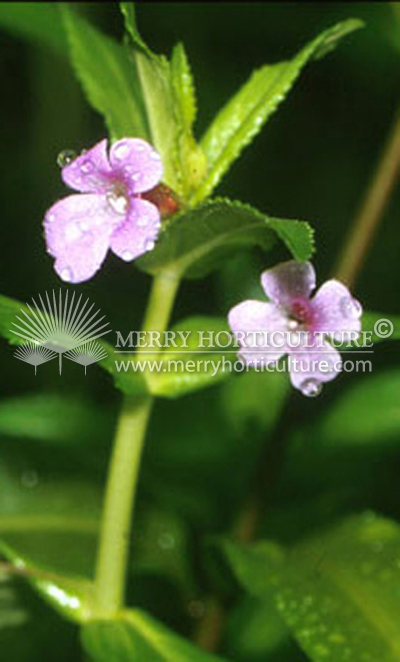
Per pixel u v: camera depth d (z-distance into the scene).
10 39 0.35
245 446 0.26
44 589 0.21
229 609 0.24
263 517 0.25
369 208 0.26
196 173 0.21
